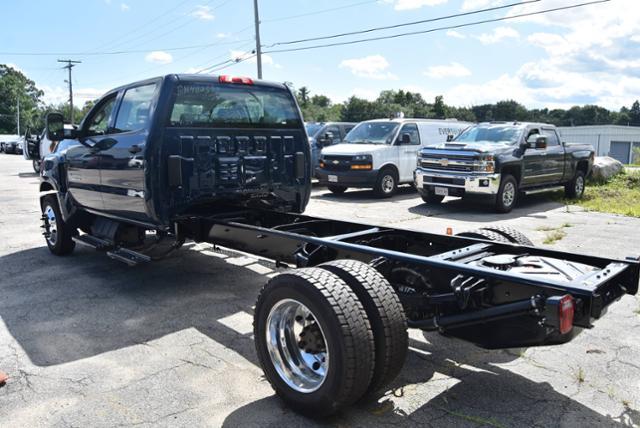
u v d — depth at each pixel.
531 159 11.84
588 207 12.19
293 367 3.39
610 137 57.19
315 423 3.18
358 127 14.66
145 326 4.72
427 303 3.55
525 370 3.88
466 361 4.04
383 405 3.38
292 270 3.38
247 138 5.70
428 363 4.00
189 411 3.32
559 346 4.29
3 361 4.02
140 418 3.23
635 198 13.88
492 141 12.02
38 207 11.98
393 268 3.97
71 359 4.06
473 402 3.42
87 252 7.54
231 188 5.60
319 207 11.99
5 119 103.62
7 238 8.55
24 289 5.79
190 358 4.07
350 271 3.29
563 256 3.80
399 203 12.70
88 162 6.10
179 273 6.39
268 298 3.38
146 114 5.34
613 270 3.26
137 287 5.85
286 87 6.12
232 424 3.17
